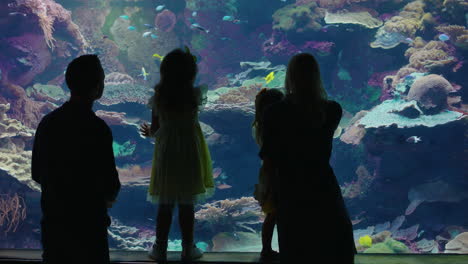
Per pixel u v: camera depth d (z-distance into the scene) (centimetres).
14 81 1471
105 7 2362
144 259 249
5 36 1398
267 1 2220
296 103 199
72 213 197
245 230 1330
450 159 1346
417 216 1388
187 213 248
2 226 1220
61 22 1703
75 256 198
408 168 1416
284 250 199
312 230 193
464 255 259
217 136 1650
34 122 1491
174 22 2394
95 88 205
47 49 1579
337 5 1798
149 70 2389
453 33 1504
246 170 1623
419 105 1320
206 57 2359
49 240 199
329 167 203
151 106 245
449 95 1385
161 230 252
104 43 2320
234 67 2325
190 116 242
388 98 1555
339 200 201
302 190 195
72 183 197
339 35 1789
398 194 1460
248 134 1560
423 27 1627
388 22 1667
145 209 1511
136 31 2391
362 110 1650
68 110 201
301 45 1839
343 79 1845
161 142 241
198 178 241
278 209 203
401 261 251
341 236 195
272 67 1919
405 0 1755
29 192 1238
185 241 250
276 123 197
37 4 1430
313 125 197
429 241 1307
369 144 1434
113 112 1653
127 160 1761
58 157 198
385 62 1728
